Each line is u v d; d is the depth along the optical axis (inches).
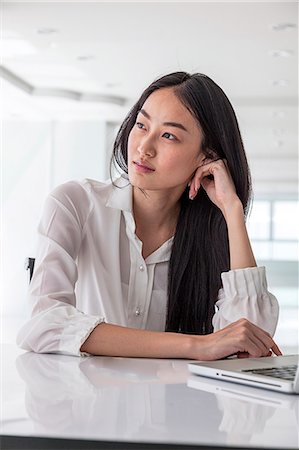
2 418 42.1
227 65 389.1
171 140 82.4
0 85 431.2
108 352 74.0
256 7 288.2
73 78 434.0
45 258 83.0
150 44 349.1
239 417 44.0
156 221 89.4
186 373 63.1
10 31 332.2
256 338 73.5
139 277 89.4
